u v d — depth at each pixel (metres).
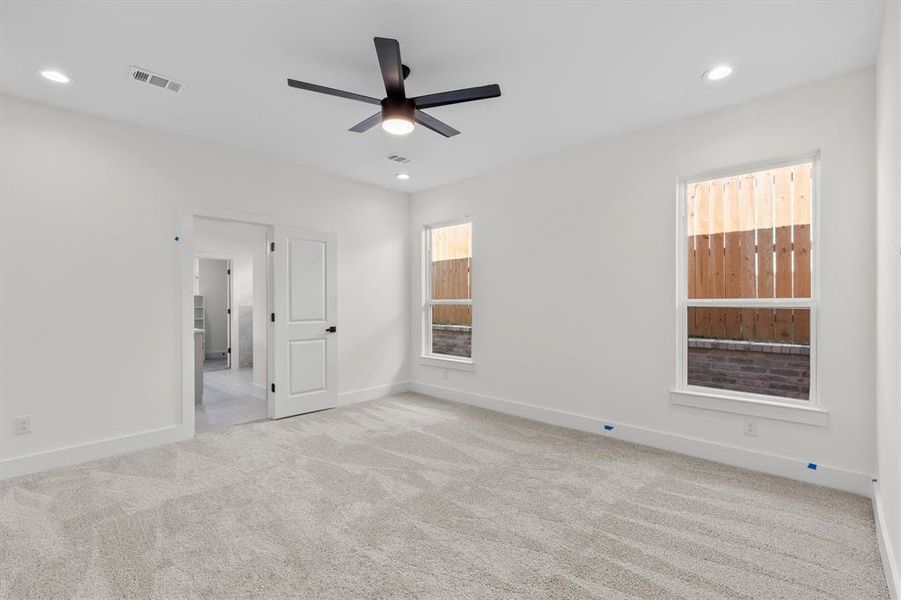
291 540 2.15
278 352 4.36
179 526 2.28
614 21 2.18
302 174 4.57
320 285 4.70
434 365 5.34
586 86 2.85
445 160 4.32
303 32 2.28
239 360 7.74
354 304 5.04
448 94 2.38
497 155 4.17
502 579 1.86
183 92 2.92
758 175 3.15
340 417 4.39
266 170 4.29
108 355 3.35
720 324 3.32
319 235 4.68
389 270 5.40
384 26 2.22
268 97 3.00
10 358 2.95
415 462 3.18
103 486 2.76
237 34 2.29
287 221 4.44
